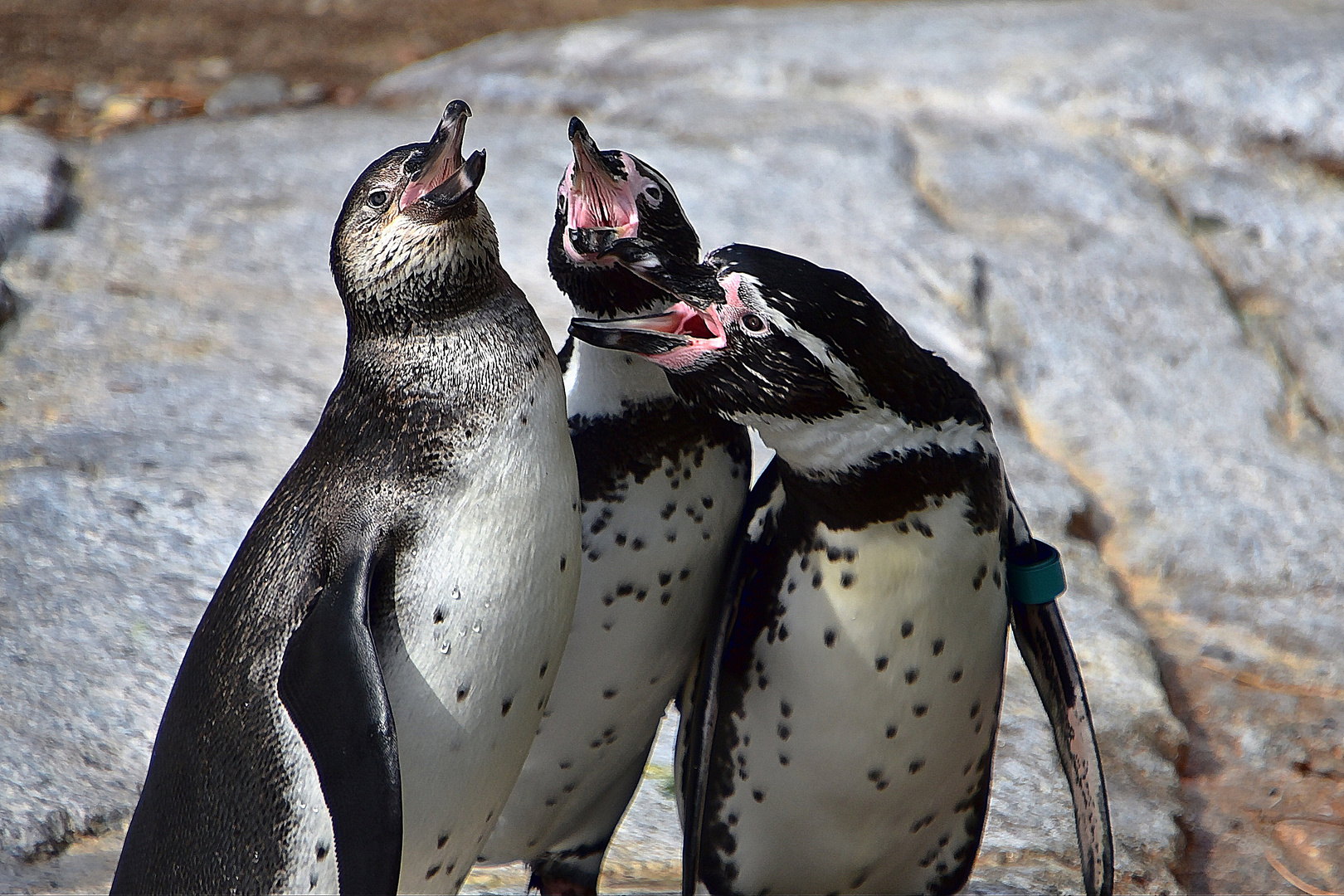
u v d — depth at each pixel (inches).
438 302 227.1
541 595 228.2
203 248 629.9
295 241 639.8
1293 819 383.2
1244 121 821.2
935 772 262.2
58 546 406.9
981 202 736.3
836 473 241.6
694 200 685.9
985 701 262.4
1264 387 621.6
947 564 245.4
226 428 485.1
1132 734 394.9
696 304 236.2
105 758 326.0
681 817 287.0
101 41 1042.7
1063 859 331.9
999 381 593.0
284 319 576.1
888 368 235.6
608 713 270.5
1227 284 713.0
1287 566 508.4
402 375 229.8
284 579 228.1
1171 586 506.6
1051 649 273.6
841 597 247.6
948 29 950.4
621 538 259.9
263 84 925.2
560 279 268.4
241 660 227.9
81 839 304.0
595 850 299.4
